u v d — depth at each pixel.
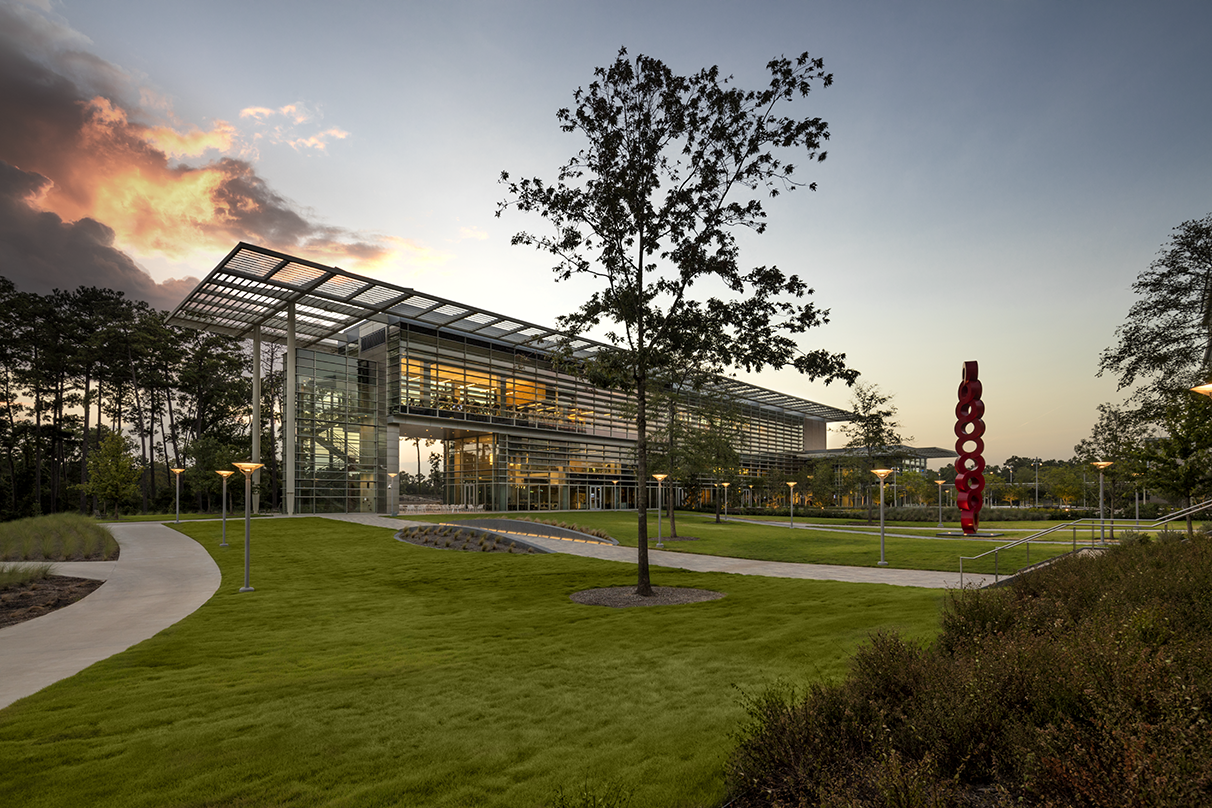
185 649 11.11
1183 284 26.92
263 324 49.91
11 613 14.62
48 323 56.69
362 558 24.70
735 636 10.89
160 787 5.32
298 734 6.50
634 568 21.72
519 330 52.56
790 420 98.44
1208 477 20.98
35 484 61.38
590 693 7.74
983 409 12.55
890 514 56.72
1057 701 4.04
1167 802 2.76
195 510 61.84
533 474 58.91
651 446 35.69
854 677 5.35
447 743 6.18
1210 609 6.89
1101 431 50.56
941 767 3.79
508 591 17.56
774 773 4.31
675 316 15.81
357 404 51.12
